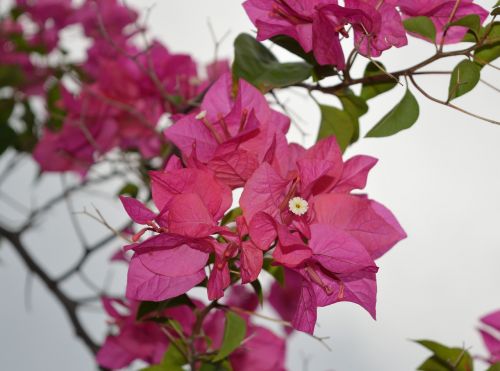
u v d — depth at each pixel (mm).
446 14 371
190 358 416
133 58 528
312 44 351
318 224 317
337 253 315
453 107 356
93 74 829
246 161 329
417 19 362
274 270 394
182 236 316
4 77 792
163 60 643
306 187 323
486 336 484
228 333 384
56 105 746
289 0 346
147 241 312
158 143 693
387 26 345
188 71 646
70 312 654
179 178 321
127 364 545
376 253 328
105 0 812
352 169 343
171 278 329
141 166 603
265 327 543
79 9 830
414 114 363
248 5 368
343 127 405
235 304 583
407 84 367
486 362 474
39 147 712
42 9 837
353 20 345
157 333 536
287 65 395
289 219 322
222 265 316
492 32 358
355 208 325
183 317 507
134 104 678
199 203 315
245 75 390
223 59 643
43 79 827
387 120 365
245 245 318
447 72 364
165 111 663
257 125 333
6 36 849
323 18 338
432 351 440
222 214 329
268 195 320
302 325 327
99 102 681
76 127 696
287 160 340
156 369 413
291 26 361
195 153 326
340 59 356
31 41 845
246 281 314
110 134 695
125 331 538
